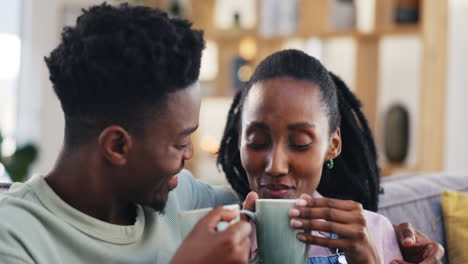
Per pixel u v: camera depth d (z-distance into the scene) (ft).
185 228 2.97
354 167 4.57
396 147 11.05
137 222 3.41
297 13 11.68
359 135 4.50
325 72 3.92
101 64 2.93
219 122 14.34
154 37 2.96
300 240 3.00
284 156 3.59
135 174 3.11
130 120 3.01
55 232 3.10
